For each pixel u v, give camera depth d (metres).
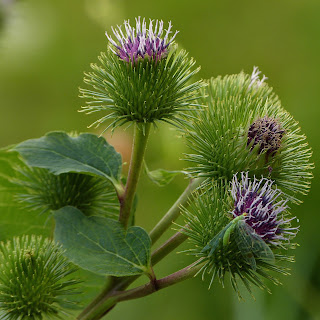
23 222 0.59
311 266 0.69
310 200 0.71
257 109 0.57
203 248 0.55
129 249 0.55
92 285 0.58
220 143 0.56
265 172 0.56
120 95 0.55
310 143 0.76
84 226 0.56
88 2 0.79
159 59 0.55
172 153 0.69
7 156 0.58
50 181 0.58
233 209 0.55
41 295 0.55
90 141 0.57
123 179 0.59
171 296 0.70
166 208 0.72
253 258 0.54
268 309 0.68
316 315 0.68
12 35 0.81
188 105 0.56
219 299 0.70
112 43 0.56
